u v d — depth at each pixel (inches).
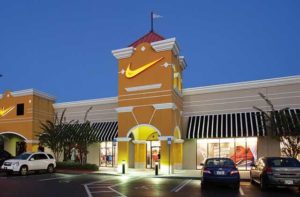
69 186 732.7
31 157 1066.7
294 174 627.5
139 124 1160.2
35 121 1517.0
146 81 1175.6
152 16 1405.0
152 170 1184.8
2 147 1663.4
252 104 1161.4
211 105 1229.7
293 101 1103.0
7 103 1600.6
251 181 792.9
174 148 1220.5
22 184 772.0
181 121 1242.6
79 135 1291.8
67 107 1568.7
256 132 1074.1
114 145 1386.6
